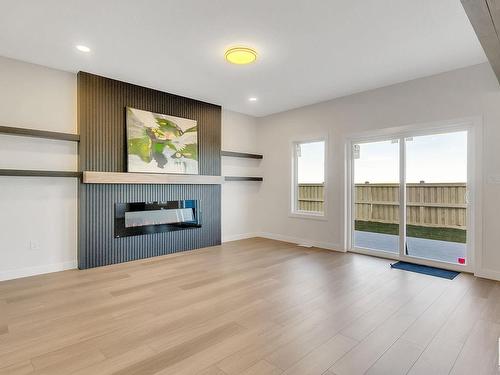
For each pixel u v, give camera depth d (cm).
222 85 426
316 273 362
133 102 419
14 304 267
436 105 381
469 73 356
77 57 335
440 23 265
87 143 378
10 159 336
